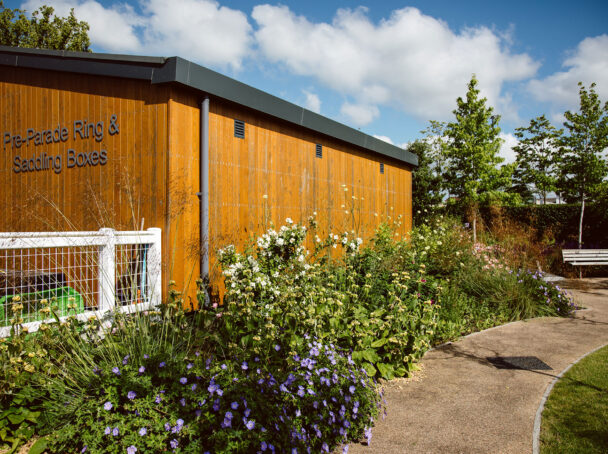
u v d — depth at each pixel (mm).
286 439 2436
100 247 4301
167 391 2672
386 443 2928
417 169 20234
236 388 2621
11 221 6754
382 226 8961
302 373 2975
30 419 2648
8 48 6465
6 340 2904
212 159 5719
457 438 2996
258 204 6578
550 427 3137
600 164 11953
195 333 3715
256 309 4094
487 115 15250
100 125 5738
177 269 5117
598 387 3869
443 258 7348
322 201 8281
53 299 3715
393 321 4379
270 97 6621
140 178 5328
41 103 6383
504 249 9367
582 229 14266
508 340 5508
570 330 6020
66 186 6113
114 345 3127
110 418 2479
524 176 16750
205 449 2389
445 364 4590
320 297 4246
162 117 5172
